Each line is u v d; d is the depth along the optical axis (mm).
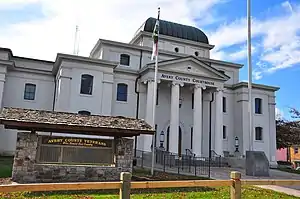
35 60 34688
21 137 14359
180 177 19312
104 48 35156
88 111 30594
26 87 33188
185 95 36781
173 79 33219
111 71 32281
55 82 34094
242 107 38750
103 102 31375
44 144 14711
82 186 6340
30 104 32906
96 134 15906
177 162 28312
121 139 15789
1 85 30625
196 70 34375
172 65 33469
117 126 15523
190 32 40781
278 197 12852
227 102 39969
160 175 19484
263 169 22797
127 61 35938
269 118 40219
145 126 16375
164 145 34344
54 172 14469
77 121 15211
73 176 14703
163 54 37438
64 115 15766
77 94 30500
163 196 11711
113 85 33625
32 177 14133
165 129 34719
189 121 36375
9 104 32062
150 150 31109
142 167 24312
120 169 15461
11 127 14609
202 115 37031
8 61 31078
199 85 34188
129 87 34250
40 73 33781
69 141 15078
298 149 60469
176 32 39906
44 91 33688
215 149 34562
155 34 23312
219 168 28484
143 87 34562
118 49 35656
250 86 23016
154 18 39625
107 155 15617
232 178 7812
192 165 29453
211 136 36688
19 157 14172
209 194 12500
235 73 41562
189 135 36062
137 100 34219
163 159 27734
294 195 13711
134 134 15977
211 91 36594
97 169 15117
